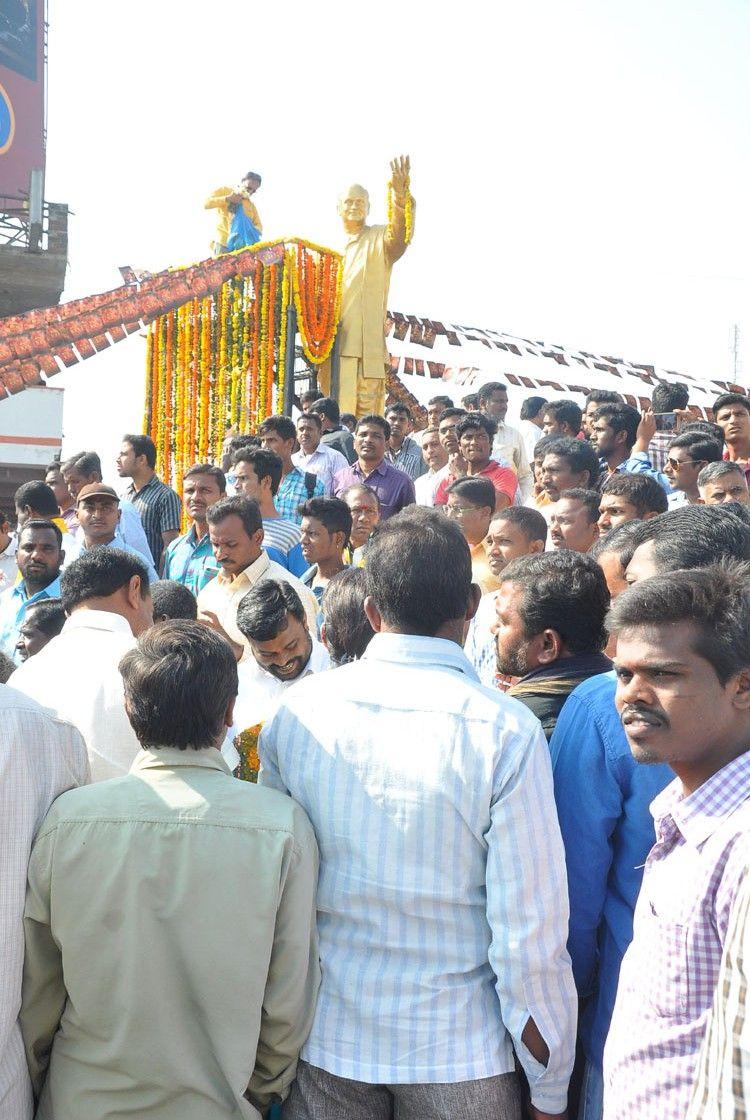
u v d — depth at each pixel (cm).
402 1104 225
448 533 247
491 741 226
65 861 224
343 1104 228
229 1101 219
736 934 121
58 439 2030
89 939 221
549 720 263
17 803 227
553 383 1511
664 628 180
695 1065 172
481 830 225
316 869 231
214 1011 219
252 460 625
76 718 281
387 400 1537
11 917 223
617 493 439
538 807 222
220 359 1251
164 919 220
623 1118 182
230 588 493
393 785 227
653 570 258
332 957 233
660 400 895
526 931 217
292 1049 228
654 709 182
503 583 280
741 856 160
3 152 2605
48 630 438
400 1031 222
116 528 630
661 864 188
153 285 1184
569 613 269
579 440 585
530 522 432
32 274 2252
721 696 179
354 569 332
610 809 237
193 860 221
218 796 228
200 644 237
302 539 546
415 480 968
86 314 1129
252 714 379
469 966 226
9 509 2081
